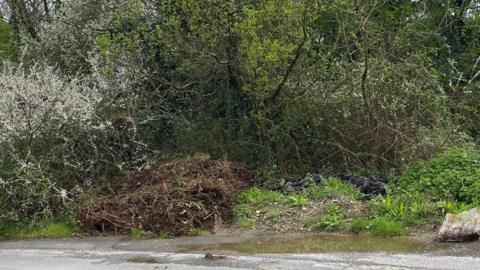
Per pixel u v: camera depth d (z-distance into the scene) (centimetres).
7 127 966
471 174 881
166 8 1154
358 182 992
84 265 684
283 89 1152
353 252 671
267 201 932
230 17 1105
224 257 682
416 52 1302
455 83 1426
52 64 1429
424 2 1594
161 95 1256
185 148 1192
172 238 816
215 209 883
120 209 905
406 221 786
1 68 1341
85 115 1029
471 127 1249
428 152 1067
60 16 1491
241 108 1205
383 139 1116
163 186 935
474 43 1612
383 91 1137
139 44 1227
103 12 1421
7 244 847
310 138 1162
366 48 1120
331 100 1149
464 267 583
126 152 1119
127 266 666
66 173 1006
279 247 720
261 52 1040
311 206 888
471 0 1670
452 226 699
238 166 1080
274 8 1064
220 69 1197
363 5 1219
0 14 1764
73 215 921
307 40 1114
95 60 1206
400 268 591
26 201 933
